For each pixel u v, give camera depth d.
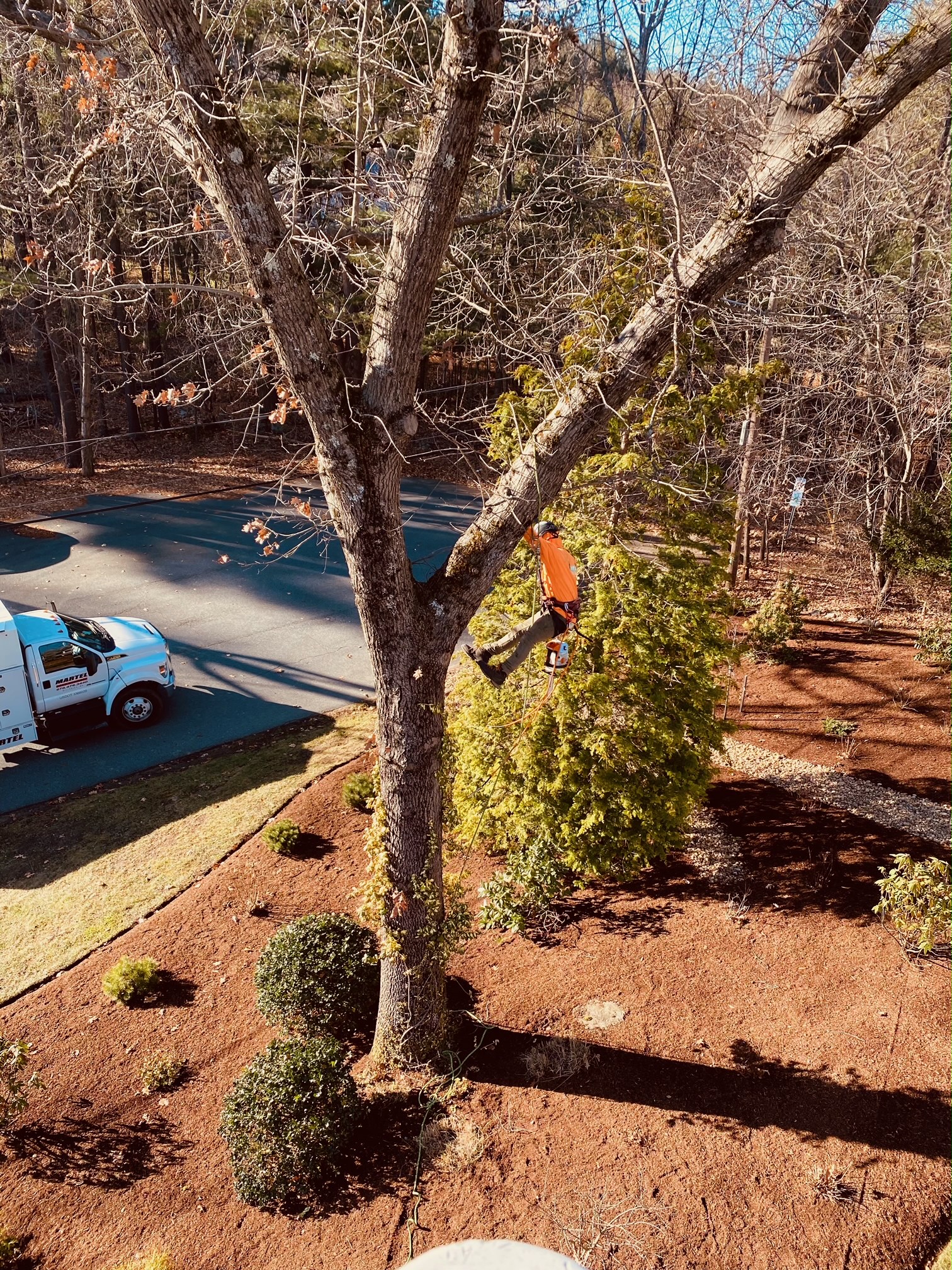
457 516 28.91
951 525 17.27
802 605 17.98
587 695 10.24
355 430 6.54
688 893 11.09
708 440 16.47
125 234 23.53
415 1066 8.79
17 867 12.80
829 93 6.07
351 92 8.62
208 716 17.33
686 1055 8.80
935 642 15.95
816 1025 9.02
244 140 5.65
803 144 6.01
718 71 9.36
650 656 9.93
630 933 10.52
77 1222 7.68
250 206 5.73
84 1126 8.62
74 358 31.03
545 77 8.20
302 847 12.75
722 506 10.80
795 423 20.36
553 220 13.14
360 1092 8.65
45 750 16.23
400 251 6.23
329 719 17.08
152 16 5.23
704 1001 9.42
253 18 10.80
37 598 22.52
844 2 5.89
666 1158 7.77
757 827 12.27
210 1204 7.79
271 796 14.12
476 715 11.43
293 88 16.22
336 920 9.96
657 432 9.90
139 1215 7.72
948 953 9.81
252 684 18.61
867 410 19.42
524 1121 8.23
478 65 5.72
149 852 12.91
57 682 15.82
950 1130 7.87
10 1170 8.21
